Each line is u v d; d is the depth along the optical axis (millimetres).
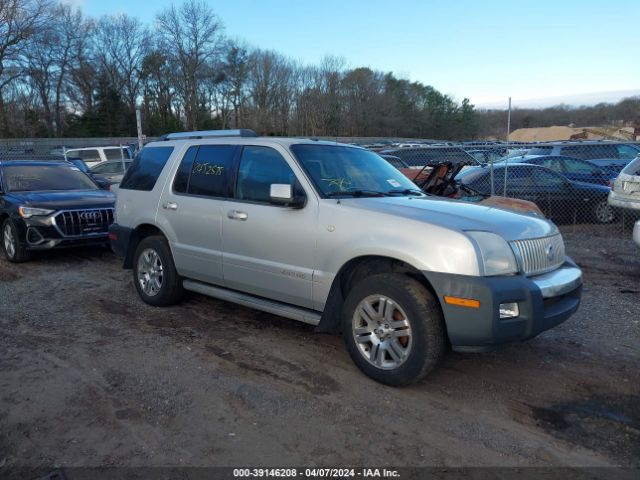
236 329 5328
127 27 55875
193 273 5543
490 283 3613
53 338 5070
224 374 4266
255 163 5020
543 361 4562
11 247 8508
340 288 4375
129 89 57594
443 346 3816
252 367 4406
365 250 4023
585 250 9148
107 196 9094
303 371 4328
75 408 3719
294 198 4465
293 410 3699
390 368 3955
